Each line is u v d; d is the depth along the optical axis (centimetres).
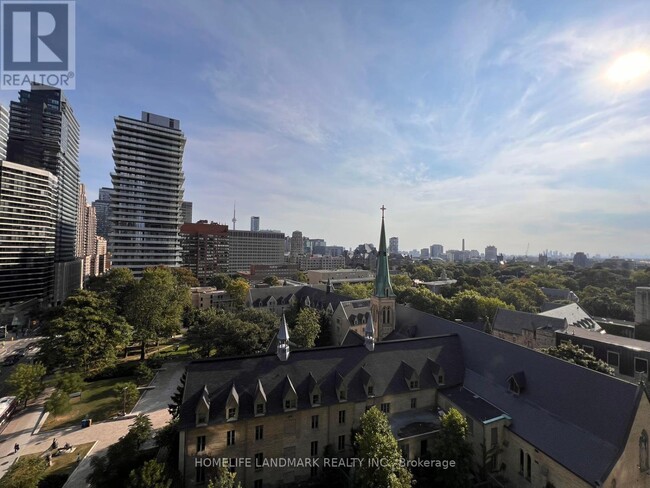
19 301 14925
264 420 4309
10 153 18938
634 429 3381
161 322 9400
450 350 5944
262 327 8606
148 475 3325
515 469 4222
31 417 6025
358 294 14262
